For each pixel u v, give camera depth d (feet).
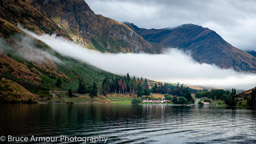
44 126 199.31
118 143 147.54
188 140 162.50
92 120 249.75
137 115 328.29
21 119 240.53
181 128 210.79
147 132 186.29
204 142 158.51
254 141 164.25
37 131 175.83
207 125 235.20
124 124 226.17
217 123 253.44
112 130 190.49
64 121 233.76
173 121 261.65
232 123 255.70
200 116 336.29
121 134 175.22
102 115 310.65
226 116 344.69
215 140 165.17
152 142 153.17
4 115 272.92
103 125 215.92
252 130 207.62
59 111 352.49
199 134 184.55
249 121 277.03
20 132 170.40
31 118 250.57
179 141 158.71
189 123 247.70
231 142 160.66
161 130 197.06
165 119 280.92
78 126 204.95
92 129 192.65
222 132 195.62
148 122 246.88
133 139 159.63
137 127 209.46
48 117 263.70
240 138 173.27
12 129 181.37
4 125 199.31
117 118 278.46
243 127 225.76
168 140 160.15
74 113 326.24
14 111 326.85
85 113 333.01
